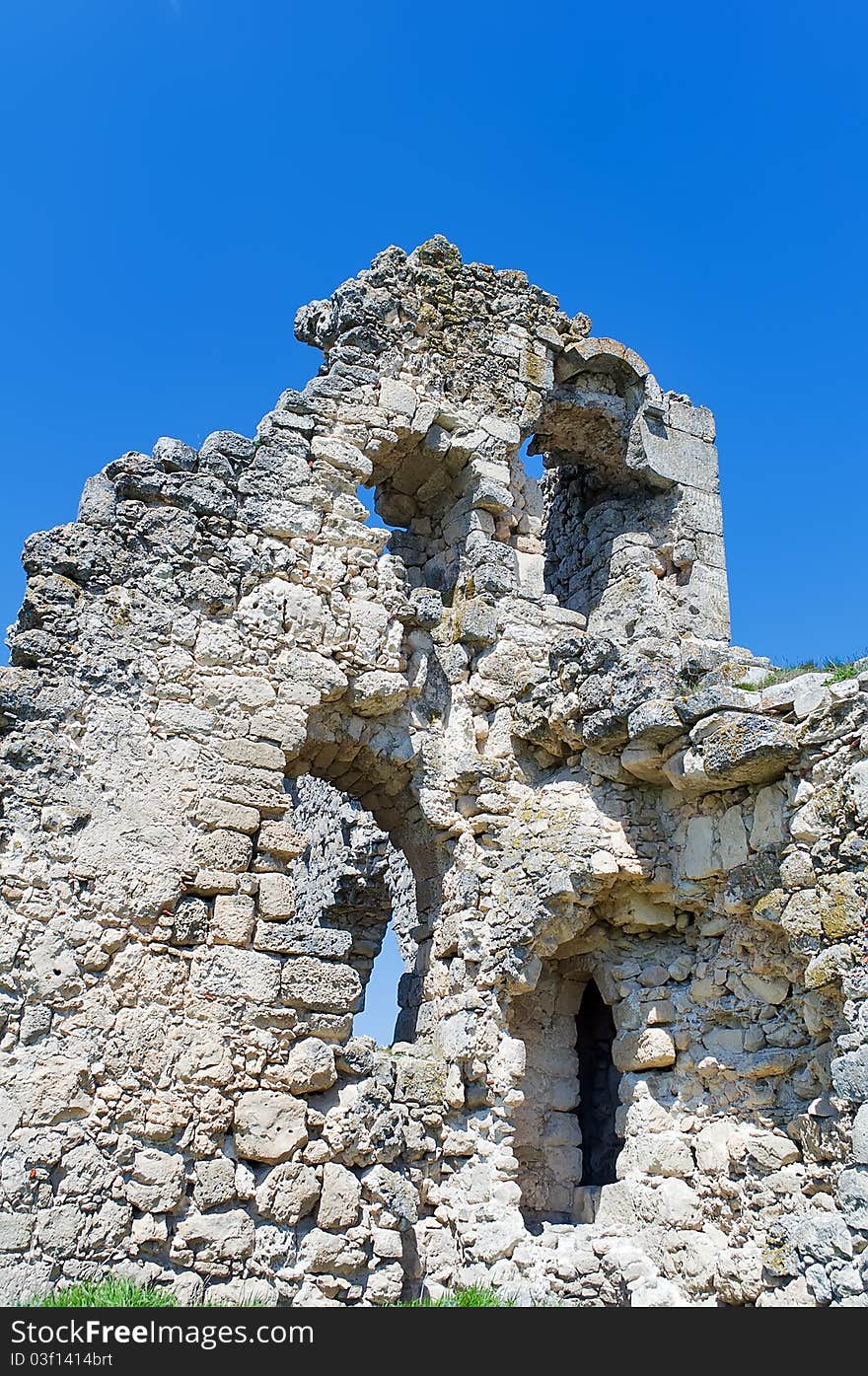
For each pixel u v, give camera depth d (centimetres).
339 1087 1178
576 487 1888
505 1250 1173
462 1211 1233
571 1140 1307
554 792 1332
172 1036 1098
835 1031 1010
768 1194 1055
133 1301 932
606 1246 1149
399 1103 1262
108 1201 1020
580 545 1847
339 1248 1106
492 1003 1296
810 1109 1028
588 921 1267
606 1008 1448
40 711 1125
